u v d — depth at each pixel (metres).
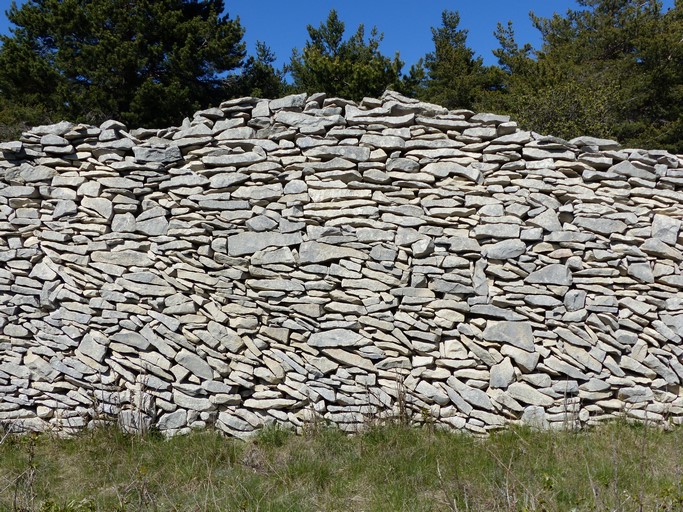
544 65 12.95
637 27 14.08
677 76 12.63
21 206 4.89
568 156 4.51
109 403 4.69
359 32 14.12
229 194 4.68
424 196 4.54
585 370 4.40
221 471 3.97
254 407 4.60
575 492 3.32
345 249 4.54
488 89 16.12
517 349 4.41
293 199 4.62
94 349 4.73
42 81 11.98
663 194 4.45
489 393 4.42
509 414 4.40
